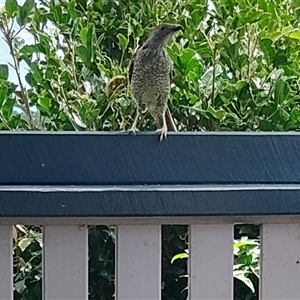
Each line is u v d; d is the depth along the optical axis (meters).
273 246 1.06
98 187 0.99
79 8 2.32
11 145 0.99
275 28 2.14
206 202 0.99
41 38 2.08
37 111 2.14
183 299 1.97
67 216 0.97
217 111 1.92
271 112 1.95
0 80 2.00
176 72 1.99
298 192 1.01
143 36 2.20
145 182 1.02
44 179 1.00
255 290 1.82
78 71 2.20
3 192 0.95
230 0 2.10
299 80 2.09
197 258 1.03
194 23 2.14
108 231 1.98
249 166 1.04
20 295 1.91
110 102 1.94
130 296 1.02
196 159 1.03
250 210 1.00
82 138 1.01
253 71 2.09
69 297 1.00
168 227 2.02
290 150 1.04
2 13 1.97
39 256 1.94
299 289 1.06
